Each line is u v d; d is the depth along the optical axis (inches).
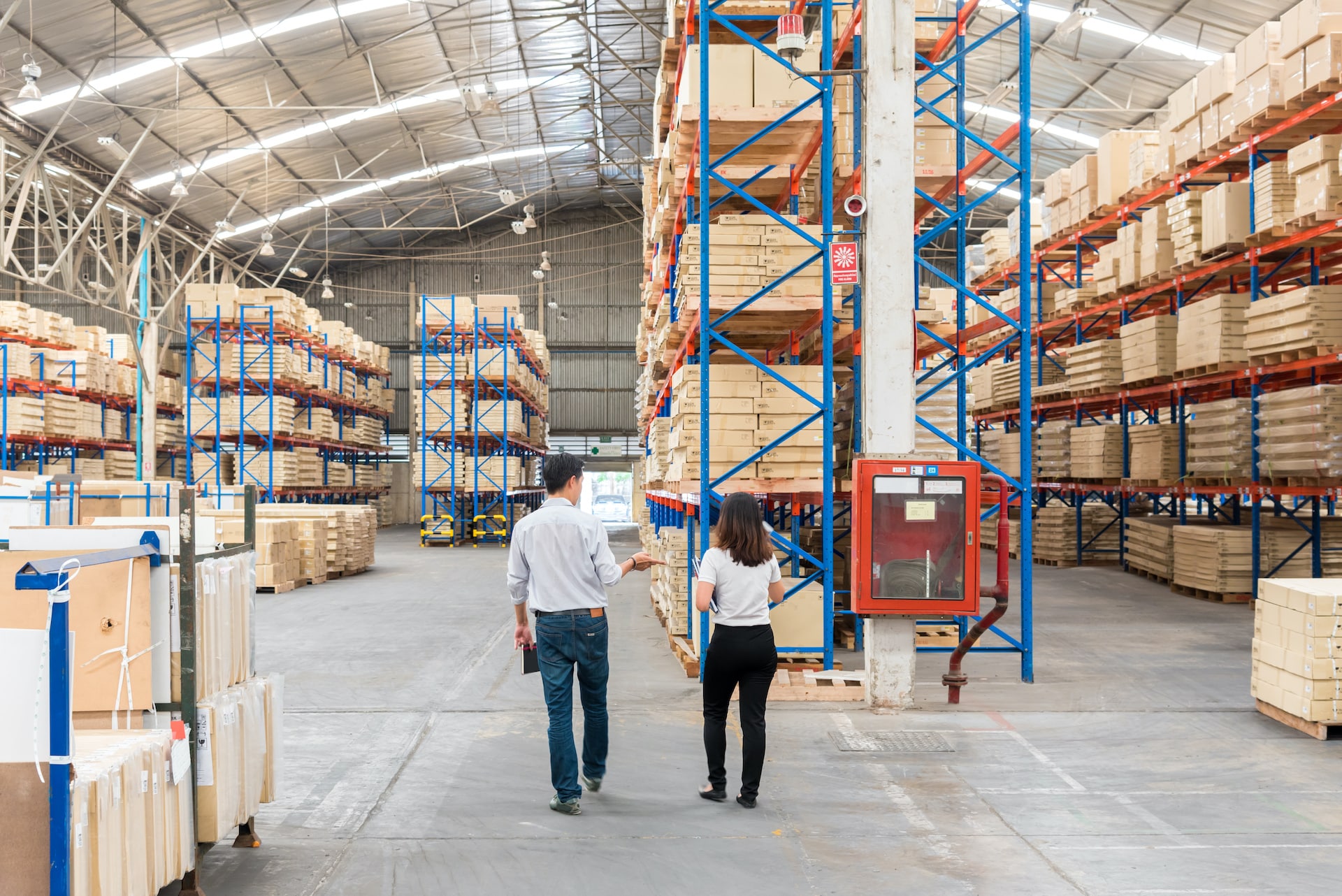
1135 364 548.4
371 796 199.3
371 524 744.3
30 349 789.2
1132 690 295.7
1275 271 458.9
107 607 138.9
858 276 294.4
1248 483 473.4
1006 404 760.3
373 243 1407.5
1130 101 871.7
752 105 310.8
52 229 797.9
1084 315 650.2
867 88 276.2
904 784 205.9
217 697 153.9
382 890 153.1
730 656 190.1
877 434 270.8
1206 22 701.9
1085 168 592.7
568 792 187.3
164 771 132.0
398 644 388.2
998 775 212.2
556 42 921.5
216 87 802.2
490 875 159.0
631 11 856.9
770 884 155.3
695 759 226.4
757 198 380.5
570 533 189.9
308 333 925.2
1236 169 486.6
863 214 275.7
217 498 582.2
